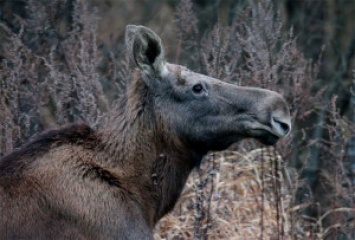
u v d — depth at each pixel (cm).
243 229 1830
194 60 2091
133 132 1459
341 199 1980
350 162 1959
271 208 1872
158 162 1471
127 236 1402
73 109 1830
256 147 2005
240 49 1941
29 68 1841
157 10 2650
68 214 1374
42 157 1408
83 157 1423
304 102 1944
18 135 1755
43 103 1844
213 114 1478
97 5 2583
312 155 2223
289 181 1906
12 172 1387
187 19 2044
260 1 2019
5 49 1975
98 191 1403
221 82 1499
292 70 2020
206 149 1501
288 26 2531
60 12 2023
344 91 2425
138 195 1445
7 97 1802
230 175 1934
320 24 2569
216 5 2502
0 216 1348
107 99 1953
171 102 1479
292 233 1839
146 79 1467
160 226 1825
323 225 2045
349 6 2583
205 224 1767
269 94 1474
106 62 2180
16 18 2066
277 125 1459
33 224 1355
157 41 1467
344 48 2539
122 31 2534
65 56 1936
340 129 2023
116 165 1442
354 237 1906
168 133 1477
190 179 1892
